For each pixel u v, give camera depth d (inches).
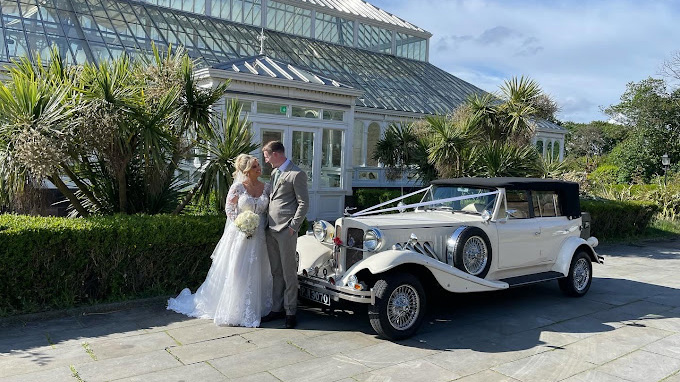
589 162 1238.9
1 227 220.7
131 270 252.5
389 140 553.9
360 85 884.0
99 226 238.7
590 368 190.2
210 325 224.2
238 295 224.7
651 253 478.9
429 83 1041.5
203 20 851.4
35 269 225.0
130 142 279.4
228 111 303.1
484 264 247.0
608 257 450.6
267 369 179.3
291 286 223.9
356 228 231.9
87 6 692.7
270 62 531.2
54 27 629.0
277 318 238.2
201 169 306.7
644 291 318.7
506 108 522.3
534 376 181.3
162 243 255.3
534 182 285.4
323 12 1053.8
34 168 233.3
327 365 184.9
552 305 281.0
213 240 272.1
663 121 1232.2
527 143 537.0
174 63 297.0
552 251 288.5
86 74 275.1
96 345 195.6
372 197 583.8
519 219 275.7
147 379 167.0
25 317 218.7
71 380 163.9
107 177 297.4
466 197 271.1
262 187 235.6
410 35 1206.9
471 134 483.2
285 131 496.1
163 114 271.6
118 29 698.8
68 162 278.8
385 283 207.8
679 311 272.8
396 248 220.5
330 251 241.9
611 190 702.5
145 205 303.7
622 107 1358.3
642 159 1238.3
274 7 987.9
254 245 227.3
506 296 299.6
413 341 214.4
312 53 946.1
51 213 425.1
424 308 219.6
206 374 173.0
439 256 244.2
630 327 242.5
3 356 181.9
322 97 520.7
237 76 455.5
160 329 216.7
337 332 221.9
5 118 242.1
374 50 1139.9
